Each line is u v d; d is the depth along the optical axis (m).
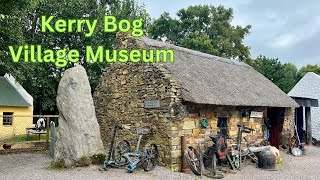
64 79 12.67
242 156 14.20
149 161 11.90
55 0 27.80
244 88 15.91
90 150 12.31
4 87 25.83
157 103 12.58
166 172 11.48
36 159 14.14
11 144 16.80
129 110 13.84
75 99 12.31
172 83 12.16
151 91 12.91
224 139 12.79
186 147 12.32
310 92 23.42
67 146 12.06
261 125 16.42
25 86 28.48
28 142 17.17
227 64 18.53
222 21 44.44
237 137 14.63
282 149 18.55
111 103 14.75
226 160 13.84
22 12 18.34
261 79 19.38
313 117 23.05
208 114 13.40
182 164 12.07
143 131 12.48
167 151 12.06
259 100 15.41
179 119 12.18
